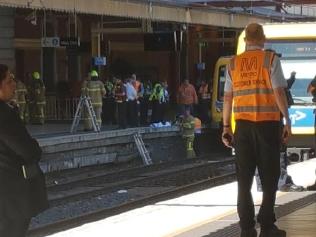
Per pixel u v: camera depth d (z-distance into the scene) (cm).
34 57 6216
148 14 4472
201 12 5069
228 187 2728
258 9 5953
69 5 3756
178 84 7438
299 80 2628
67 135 4072
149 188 3194
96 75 4472
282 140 1347
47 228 2109
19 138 1032
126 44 7094
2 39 5466
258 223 1515
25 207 1052
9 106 1053
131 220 1994
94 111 4444
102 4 4025
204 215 1956
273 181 1334
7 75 1065
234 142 1346
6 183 1045
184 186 3038
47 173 3731
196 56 7638
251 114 1315
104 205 2717
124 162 4472
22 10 5709
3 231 1055
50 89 6238
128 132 4516
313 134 2558
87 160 4116
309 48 2628
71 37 5431
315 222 1561
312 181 2488
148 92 5403
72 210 2598
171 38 5588
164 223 1884
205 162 4372
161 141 4875
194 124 4872
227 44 7844
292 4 5641
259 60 1310
